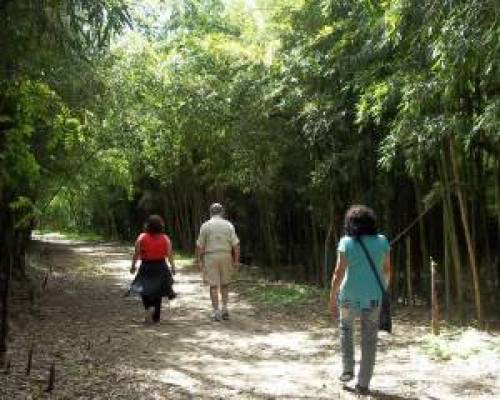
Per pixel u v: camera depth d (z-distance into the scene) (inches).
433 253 491.2
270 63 497.7
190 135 708.0
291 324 407.2
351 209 254.2
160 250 405.1
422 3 246.7
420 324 393.7
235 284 598.9
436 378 266.5
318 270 606.9
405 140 344.8
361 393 246.4
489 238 474.9
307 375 276.4
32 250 957.8
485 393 244.1
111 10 239.1
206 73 666.2
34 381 243.3
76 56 335.3
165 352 320.2
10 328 351.3
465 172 388.8
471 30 220.7
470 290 469.1
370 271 246.8
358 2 373.4
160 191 1072.8
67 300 492.1
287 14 489.4
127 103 594.6
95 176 698.2
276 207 724.7
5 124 256.5
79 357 294.2
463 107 330.6
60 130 349.4
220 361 303.1
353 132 473.4
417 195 438.9
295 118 510.0
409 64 333.4
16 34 225.6
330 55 434.6
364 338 247.4
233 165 671.1
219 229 428.5
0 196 278.1
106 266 784.9
